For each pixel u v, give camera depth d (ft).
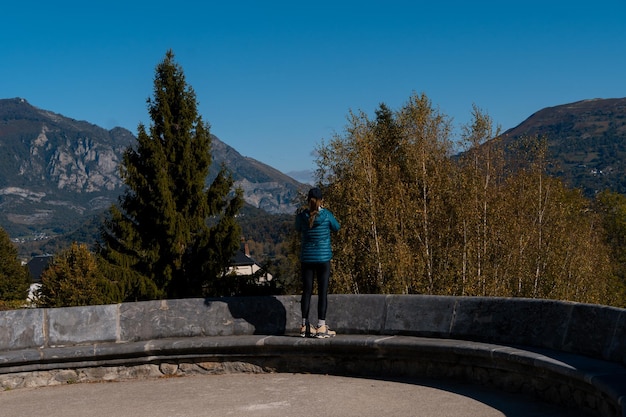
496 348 21.65
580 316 20.67
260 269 92.27
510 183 83.10
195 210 96.22
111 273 89.66
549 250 83.51
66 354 26.09
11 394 24.91
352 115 83.46
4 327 26.76
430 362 23.61
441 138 83.92
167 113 97.14
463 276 78.48
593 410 17.53
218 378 25.70
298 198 87.56
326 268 26.18
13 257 264.52
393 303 26.35
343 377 24.77
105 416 20.12
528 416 17.88
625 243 177.68
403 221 79.25
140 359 26.55
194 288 93.30
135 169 94.84
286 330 27.73
